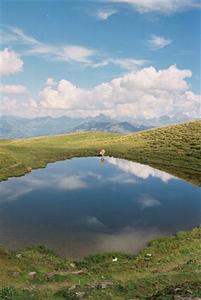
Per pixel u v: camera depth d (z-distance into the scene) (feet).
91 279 119.44
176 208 231.91
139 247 163.94
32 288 107.45
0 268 125.49
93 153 491.31
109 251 157.28
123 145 544.62
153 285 103.35
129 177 336.70
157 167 388.78
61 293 98.17
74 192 269.44
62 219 200.13
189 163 394.73
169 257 142.82
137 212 221.25
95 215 210.38
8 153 408.87
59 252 153.79
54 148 522.88
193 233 179.22
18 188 276.62
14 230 179.42
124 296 94.94
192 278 109.50
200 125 595.88
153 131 630.33
